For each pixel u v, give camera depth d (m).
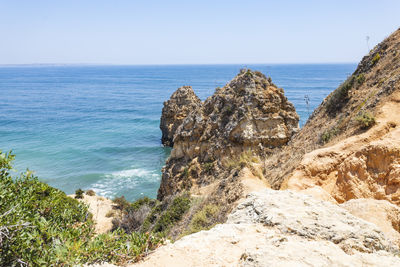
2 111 129.88
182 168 35.31
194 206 18.92
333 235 6.12
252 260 5.14
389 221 8.16
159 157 65.06
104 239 6.38
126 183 50.53
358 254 5.32
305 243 5.66
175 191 33.97
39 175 53.28
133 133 89.12
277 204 7.65
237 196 15.56
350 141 15.53
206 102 37.53
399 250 5.97
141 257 6.28
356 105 21.17
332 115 23.94
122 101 167.88
